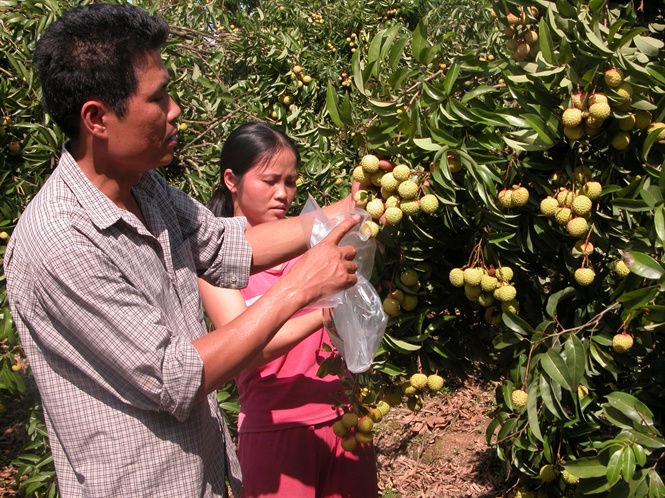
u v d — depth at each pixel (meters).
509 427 1.88
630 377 1.92
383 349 1.91
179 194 1.77
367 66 1.79
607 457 1.50
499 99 1.98
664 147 1.62
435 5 6.83
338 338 1.85
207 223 1.80
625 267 1.60
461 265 1.87
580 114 1.52
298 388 2.07
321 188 3.88
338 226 1.57
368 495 2.13
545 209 1.62
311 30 6.54
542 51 1.57
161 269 1.52
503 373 1.91
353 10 6.61
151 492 1.45
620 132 1.58
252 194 2.31
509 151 1.70
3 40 3.45
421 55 1.78
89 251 1.33
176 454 1.48
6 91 3.27
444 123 1.70
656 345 1.72
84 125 1.38
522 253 1.81
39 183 3.35
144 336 1.34
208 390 1.40
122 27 1.33
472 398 5.03
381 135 1.73
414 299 1.84
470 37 5.76
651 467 1.49
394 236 1.81
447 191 1.62
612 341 1.62
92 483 1.43
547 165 1.65
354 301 1.72
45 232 1.33
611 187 1.58
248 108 4.35
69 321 1.35
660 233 1.41
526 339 1.66
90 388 1.43
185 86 4.23
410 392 1.96
